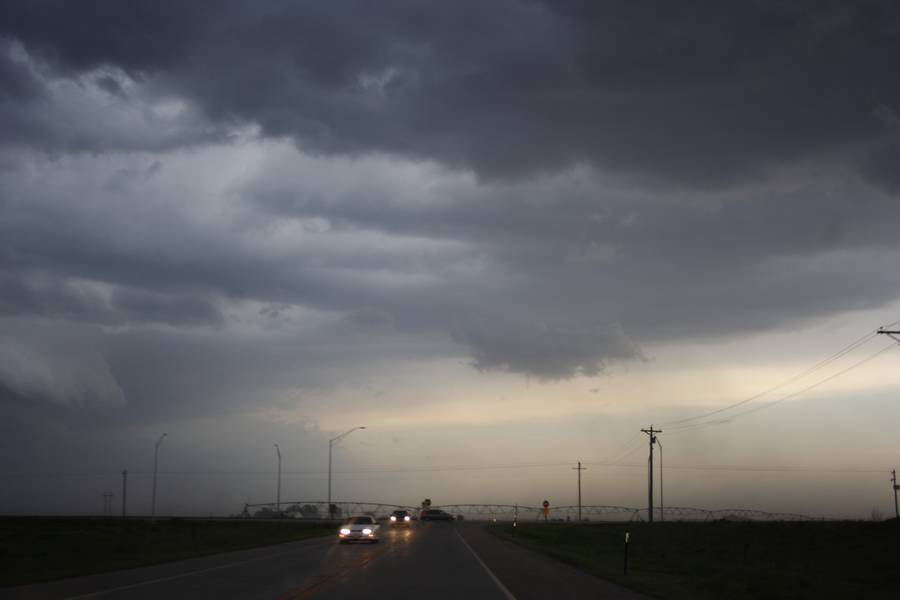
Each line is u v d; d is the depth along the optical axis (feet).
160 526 273.75
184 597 63.93
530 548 149.18
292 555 122.11
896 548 154.81
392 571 90.94
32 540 171.94
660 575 100.78
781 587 80.48
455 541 169.48
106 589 70.54
